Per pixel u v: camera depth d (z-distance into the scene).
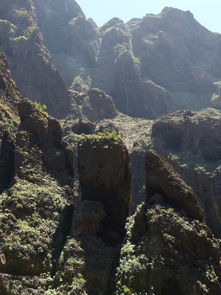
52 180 20.92
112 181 19.53
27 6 80.31
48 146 22.53
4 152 21.81
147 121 60.59
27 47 64.75
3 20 68.62
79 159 20.31
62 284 14.53
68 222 18.31
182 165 43.66
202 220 18.62
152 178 18.92
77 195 20.09
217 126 47.91
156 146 46.56
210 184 41.03
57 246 16.58
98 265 15.80
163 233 16.12
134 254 16.16
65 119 55.56
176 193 18.39
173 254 15.66
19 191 18.44
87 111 62.19
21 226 16.23
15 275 14.11
